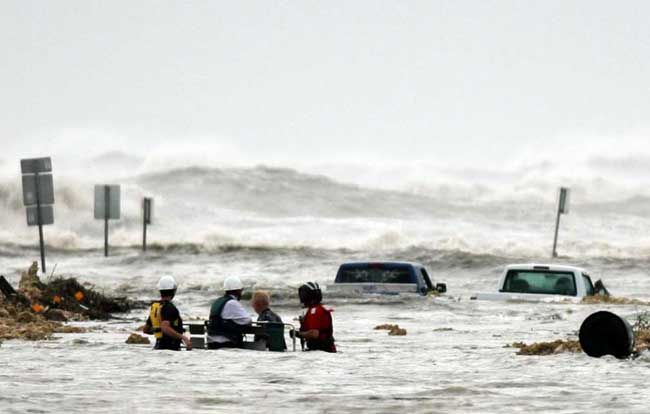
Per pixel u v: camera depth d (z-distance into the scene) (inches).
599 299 3676.2
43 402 1194.6
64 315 3358.8
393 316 3324.3
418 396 1296.8
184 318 3184.1
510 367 1710.1
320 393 1325.0
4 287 3361.2
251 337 2124.8
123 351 1955.0
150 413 1130.0
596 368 1672.0
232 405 1205.1
